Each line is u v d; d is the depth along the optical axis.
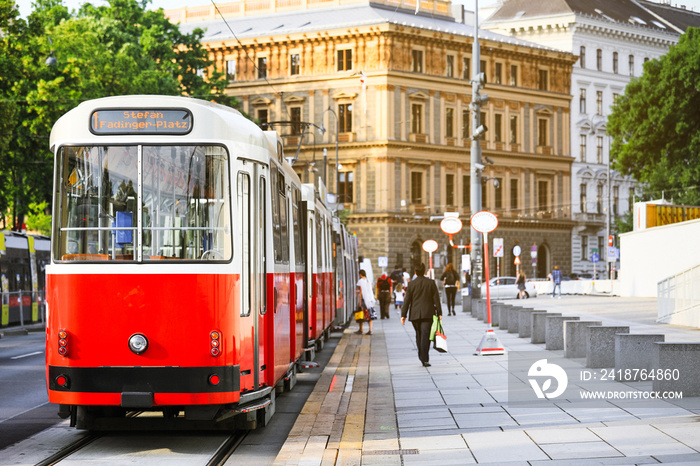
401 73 73.81
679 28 99.19
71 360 9.86
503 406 12.48
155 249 9.95
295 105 76.12
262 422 11.30
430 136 75.94
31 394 15.05
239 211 10.25
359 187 74.25
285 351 13.08
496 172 80.81
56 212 10.08
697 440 9.39
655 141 58.12
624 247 54.38
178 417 10.58
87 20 48.53
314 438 10.39
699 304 26.05
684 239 48.16
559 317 20.47
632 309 38.53
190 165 10.06
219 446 10.32
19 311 34.34
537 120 84.00
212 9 81.19
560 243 85.69
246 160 10.46
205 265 9.91
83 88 41.09
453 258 77.50
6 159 36.81
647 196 61.66
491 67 80.62
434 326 18.08
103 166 10.05
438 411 12.25
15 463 9.44
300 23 76.38
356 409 12.55
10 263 34.06
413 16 77.06
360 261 56.56
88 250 9.98
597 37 90.25
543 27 88.81
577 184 87.62
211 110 10.20
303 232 17.03
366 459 9.19
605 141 90.56
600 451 9.07
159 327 9.84
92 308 9.88
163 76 51.34
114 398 9.77
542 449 9.34
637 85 59.25
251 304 10.45
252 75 77.00
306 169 75.50
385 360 19.84
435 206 76.25
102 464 9.38
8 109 33.06
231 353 9.92
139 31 55.56
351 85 74.19
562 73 85.69
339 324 28.28
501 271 81.12
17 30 35.94
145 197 10.01
